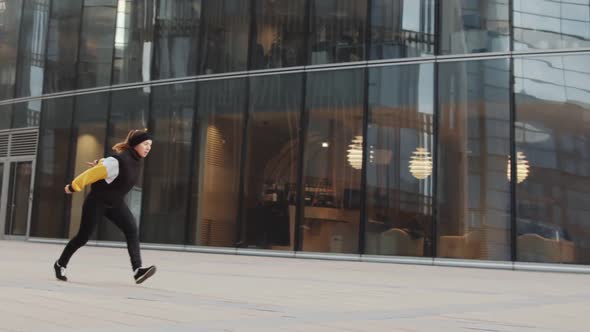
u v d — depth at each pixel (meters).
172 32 23.33
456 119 18.41
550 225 17.12
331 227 19.55
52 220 25.36
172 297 7.64
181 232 21.98
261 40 21.52
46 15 27.00
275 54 21.20
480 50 18.41
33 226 25.77
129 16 24.50
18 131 27.28
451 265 17.83
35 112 26.78
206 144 22.05
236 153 21.41
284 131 20.70
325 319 5.98
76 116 25.38
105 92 24.70
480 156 18.02
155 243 22.41
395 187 18.86
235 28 22.03
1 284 8.72
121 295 7.70
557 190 17.20
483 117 18.12
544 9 17.98
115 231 23.42
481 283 11.97
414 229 18.44
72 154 25.27
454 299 8.58
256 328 5.21
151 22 23.88
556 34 17.80
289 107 20.75
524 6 18.12
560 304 8.17
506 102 17.94
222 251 21.09
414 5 19.33
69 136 25.45
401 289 10.05
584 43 17.58
